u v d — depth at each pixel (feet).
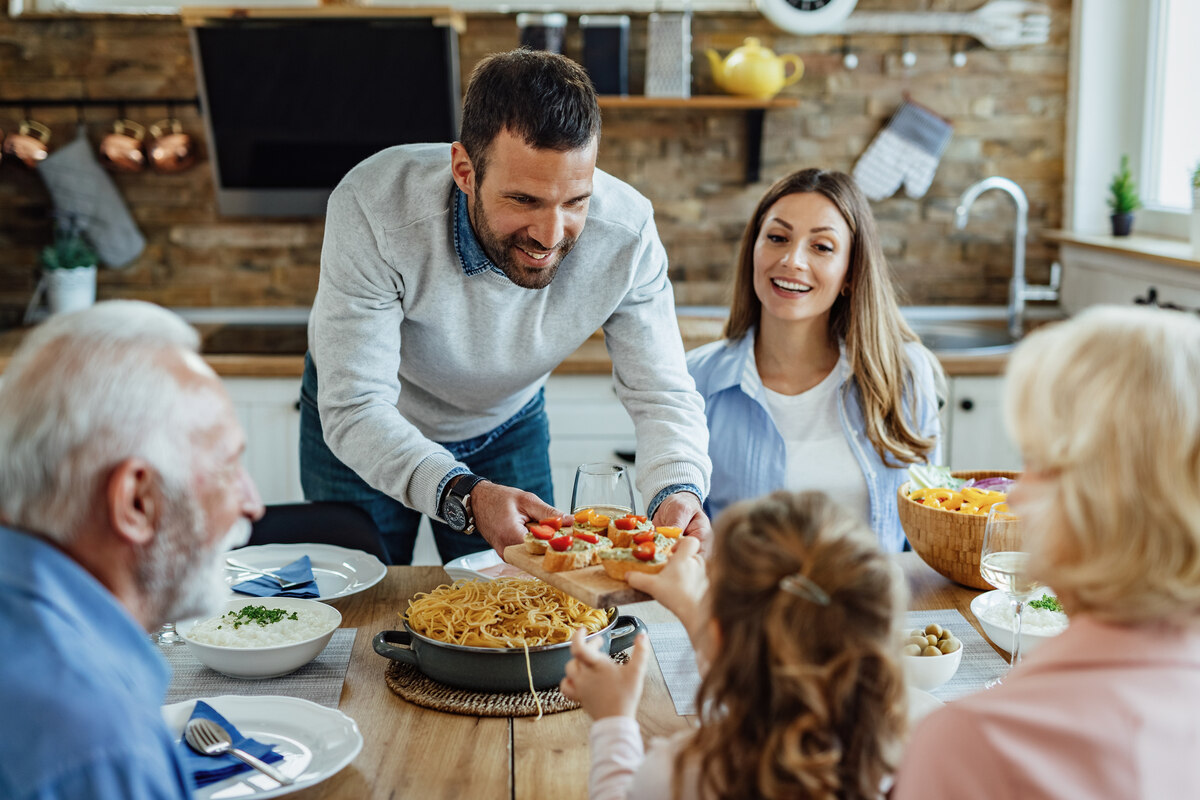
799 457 7.16
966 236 12.18
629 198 6.33
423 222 5.82
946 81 11.84
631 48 11.65
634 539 4.62
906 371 7.27
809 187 6.97
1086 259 11.56
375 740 4.16
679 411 6.36
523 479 7.79
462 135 5.45
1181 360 2.66
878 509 7.07
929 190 12.08
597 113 5.27
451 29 10.87
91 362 2.85
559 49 11.41
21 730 2.57
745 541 3.00
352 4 11.35
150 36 11.57
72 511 2.84
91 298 11.94
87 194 11.82
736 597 2.97
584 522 4.91
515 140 5.11
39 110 11.72
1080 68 11.64
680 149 11.96
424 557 11.21
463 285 6.06
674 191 12.07
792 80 11.63
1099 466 2.66
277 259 12.17
